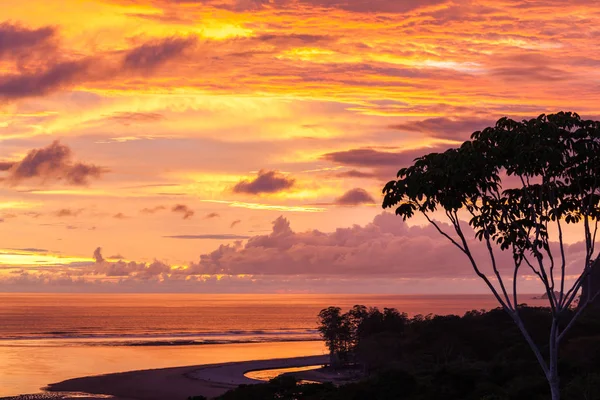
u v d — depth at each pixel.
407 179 24.83
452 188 24.98
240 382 153.00
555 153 22.83
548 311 177.88
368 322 198.12
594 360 111.94
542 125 23.22
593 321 148.25
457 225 25.78
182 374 163.62
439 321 173.12
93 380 151.75
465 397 94.56
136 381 151.00
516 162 23.42
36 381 150.12
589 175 24.42
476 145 23.83
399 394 95.81
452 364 121.88
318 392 101.31
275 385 106.44
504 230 25.95
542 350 127.25
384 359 160.88
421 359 147.62
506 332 157.12
